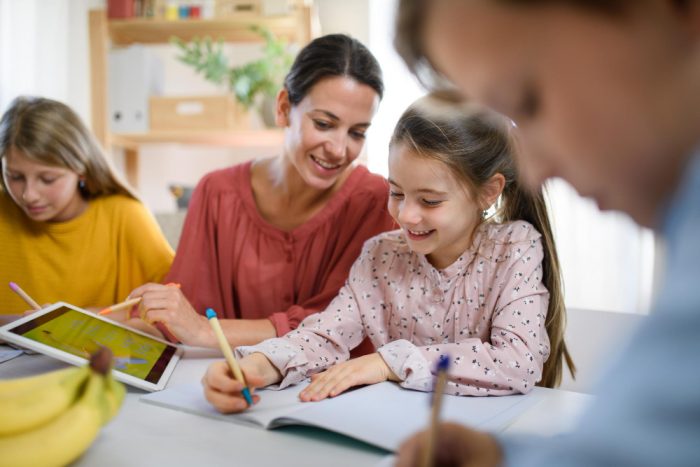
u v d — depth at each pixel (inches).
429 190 34.8
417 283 40.6
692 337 9.2
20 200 52.9
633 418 9.5
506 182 38.3
